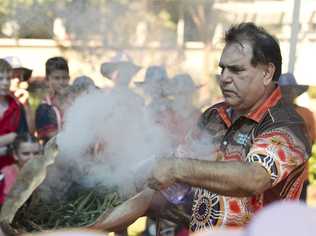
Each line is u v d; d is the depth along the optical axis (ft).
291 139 5.98
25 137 10.72
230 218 6.32
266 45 6.16
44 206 6.12
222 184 5.52
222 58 6.32
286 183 6.05
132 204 6.09
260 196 6.15
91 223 6.03
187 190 6.91
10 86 12.64
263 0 18.06
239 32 6.29
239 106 6.32
